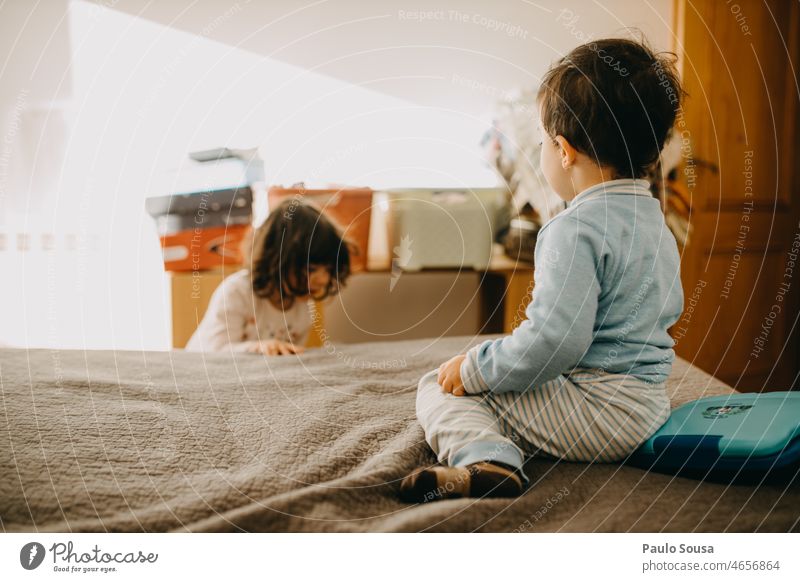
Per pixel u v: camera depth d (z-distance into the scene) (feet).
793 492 2.08
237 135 7.00
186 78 6.98
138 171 7.06
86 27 6.92
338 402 2.91
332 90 6.96
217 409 2.78
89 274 7.16
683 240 5.59
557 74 2.75
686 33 5.49
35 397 2.77
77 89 6.98
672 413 2.52
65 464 2.17
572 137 2.63
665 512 1.98
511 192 5.99
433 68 6.89
